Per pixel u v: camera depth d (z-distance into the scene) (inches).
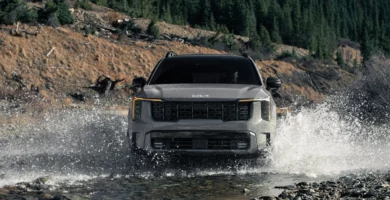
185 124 276.1
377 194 195.9
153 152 279.3
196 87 297.1
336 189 215.0
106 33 2003.0
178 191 223.3
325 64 2608.3
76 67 1531.7
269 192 218.7
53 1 1924.2
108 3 2896.2
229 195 213.9
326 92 2252.7
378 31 6397.6
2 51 1453.0
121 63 1675.7
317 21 6579.7
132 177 259.6
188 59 344.5
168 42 2132.1
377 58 836.6
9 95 1079.0
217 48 2391.7
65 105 1054.4
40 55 1513.3
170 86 304.0
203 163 298.0
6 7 1635.1
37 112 785.6
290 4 6673.2
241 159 303.3
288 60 2475.4
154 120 279.7
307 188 220.1
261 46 2726.4
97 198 207.8
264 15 5605.3
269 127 283.7
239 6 4926.2
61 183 239.6
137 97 289.0
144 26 2503.7
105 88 1349.7
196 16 5147.6
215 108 278.8
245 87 300.4
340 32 7258.9
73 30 1854.1
